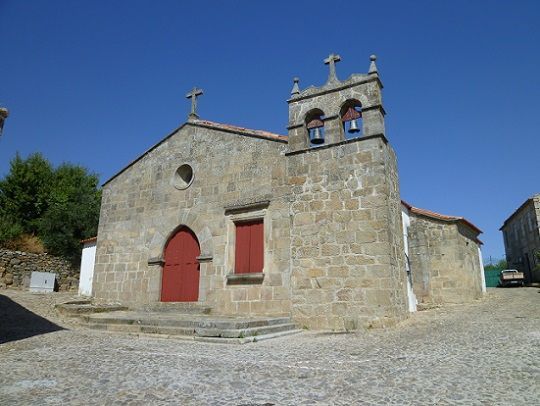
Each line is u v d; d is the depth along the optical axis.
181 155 14.88
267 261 11.92
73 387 4.91
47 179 28.53
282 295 11.45
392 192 11.59
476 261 18.41
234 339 8.42
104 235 15.77
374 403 4.17
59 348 7.68
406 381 4.96
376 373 5.39
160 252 14.26
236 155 13.52
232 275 12.32
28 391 4.75
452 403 4.12
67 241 24.28
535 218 27.83
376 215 10.58
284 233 11.87
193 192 14.13
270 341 8.73
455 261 15.39
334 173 11.45
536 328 8.59
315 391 4.62
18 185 26.75
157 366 6.03
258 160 12.99
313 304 10.86
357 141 11.31
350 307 10.36
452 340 7.68
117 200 15.93
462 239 16.11
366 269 10.39
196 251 13.71
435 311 12.97
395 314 10.12
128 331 10.11
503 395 4.32
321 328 10.59
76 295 16.42
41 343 8.24
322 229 11.23
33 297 14.70
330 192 11.37
